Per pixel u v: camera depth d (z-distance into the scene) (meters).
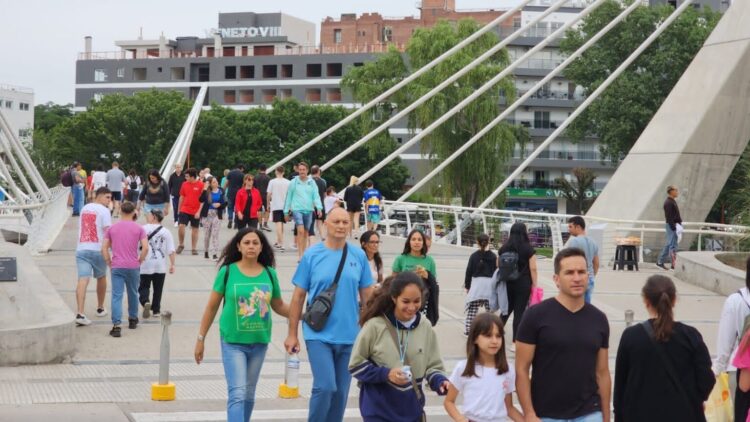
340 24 121.50
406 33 119.12
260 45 125.25
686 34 58.62
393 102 60.88
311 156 85.56
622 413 7.28
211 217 23.11
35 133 96.31
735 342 8.43
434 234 34.22
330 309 8.57
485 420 7.39
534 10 102.19
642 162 29.64
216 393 11.51
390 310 7.48
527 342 7.16
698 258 23.42
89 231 15.04
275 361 13.95
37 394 11.02
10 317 12.99
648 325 7.18
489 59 56.38
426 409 11.26
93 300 17.17
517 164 100.00
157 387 11.00
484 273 15.10
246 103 116.44
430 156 55.69
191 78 119.81
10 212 27.61
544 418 7.10
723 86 29.05
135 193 33.72
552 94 99.44
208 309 8.96
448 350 15.01
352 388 12.55
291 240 29.12
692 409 7.11
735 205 28.67
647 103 58.28
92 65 122.06
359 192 29.78
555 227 29.27
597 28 60.44
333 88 113.25
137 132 91.44
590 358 7.08
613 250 27.17
